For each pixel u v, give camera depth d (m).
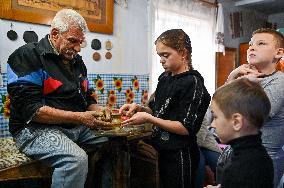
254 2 4.14
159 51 1.53
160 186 1.66
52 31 1.67
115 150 1.68
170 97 1.50
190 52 1.57
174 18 3.39
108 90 2.82
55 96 1.68
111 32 2.79
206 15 3.74
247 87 1.01
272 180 0.94
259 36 1.37
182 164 1.46
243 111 0.97
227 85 1.06
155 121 1.44
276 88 1.27
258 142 0.97
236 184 0.91
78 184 1.49
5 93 2.12
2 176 1.46
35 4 2.25
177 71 1.55
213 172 2.00
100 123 1.58
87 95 2.01
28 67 1.58
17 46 2.19
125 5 2.92
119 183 1.69
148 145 2.01
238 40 4.48
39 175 1.59
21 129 1.61
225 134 1.03
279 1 4.12
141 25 3.08
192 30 3.62
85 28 1.71
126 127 1.62
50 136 1.56
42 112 1.50
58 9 2.39
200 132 1.99
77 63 1.90
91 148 1.84
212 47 3.86
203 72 3.80
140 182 2.05
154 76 3.23
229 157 1.06
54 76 1.66
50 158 1.52
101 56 2.75
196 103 1.43
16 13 2.15
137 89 3.07
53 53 1.66
